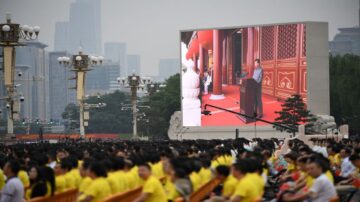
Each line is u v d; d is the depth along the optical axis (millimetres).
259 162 23219
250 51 119312
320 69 119125
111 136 178125
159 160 32469
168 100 169375
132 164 28109
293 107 116250
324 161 24422
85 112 100875
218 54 120438
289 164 35281
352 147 43000
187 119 121750
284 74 118125
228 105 120500
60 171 28188
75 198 28609
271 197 33438
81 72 97312
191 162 27688
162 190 24297
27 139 127625
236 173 23094
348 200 27906
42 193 25328
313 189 24031
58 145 56938
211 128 121250
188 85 121500
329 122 116000
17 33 69875
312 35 118375
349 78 140375
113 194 25109
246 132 119312
